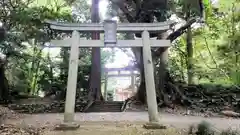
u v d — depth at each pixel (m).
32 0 17.17
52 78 18.17
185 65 17.94
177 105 14.02
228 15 14.16
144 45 7.64
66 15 17.41
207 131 5.81
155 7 13.03
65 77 17.91
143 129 6.68
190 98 14.30
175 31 13.04
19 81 17.55
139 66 15.17
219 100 13.55
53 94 17.39
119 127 7.04
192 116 11.06
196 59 15.51
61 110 13.90
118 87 32.47
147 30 7.78
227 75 13.78
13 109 13.21
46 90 17.52
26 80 18.61
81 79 17.89
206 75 15.09
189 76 16.19
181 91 14.76
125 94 30.61
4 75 15.07
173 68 16.55
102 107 15.00
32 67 18.77
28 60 17.53
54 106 14.05
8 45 14.00
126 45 7.66
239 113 11.54
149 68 7.44
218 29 15.05
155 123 6.86
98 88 16.66
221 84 14.65
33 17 15.20
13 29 14.67
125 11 14.15
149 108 7.11
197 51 16.94
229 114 11.22
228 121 9.20
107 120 9.23
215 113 11.94
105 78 24.25
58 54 19.83
